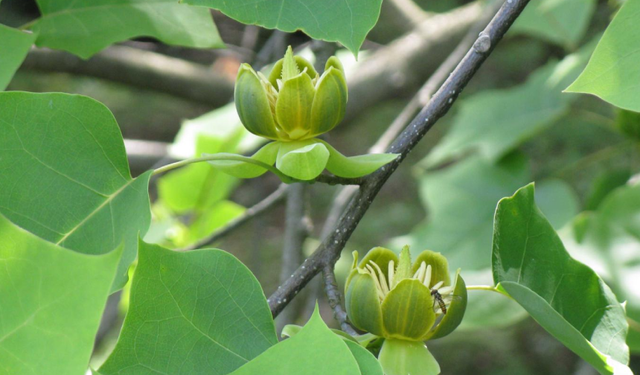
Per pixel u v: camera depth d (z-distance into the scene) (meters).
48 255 0.72
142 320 0.77
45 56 1.85
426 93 1.37
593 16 2.61
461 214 1.50
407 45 1.82
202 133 1.18
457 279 0.81
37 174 0.80
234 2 0.77
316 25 0.77
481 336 3.13
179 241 1.45
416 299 0.80
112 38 0.95
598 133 2.91
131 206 0.80
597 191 1.41
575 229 1.27
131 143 1.78
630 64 0.78
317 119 0.82
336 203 1.31
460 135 1.56
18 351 0.72
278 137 0.82
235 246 3.23
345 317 0.82
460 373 3.03
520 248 0.85
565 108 1.47
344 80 0.82
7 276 0.72
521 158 1.51
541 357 3.03
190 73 2.02
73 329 0.72
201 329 0.77
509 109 1.53
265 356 0.74
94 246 0.80
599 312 0.85
